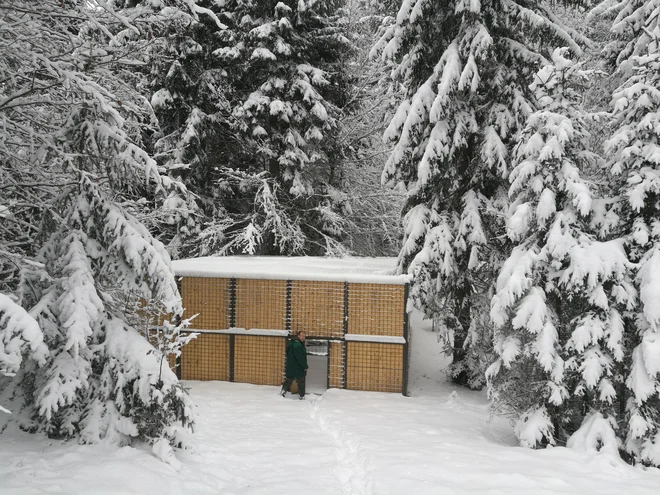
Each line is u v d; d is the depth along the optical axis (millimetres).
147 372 7141
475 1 11461
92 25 7352
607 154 8758
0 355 4984
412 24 12500
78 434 7051
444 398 11891
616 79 15648
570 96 9195
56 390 6535
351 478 6812
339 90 21000
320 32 19688
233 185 20328
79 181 7387
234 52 17781
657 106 8359
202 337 12289
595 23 20156
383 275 11906
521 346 8883
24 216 8438
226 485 6418
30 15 6980
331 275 11859
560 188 8648
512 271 8820
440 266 12273
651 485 6652
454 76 11773
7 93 7637
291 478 6641
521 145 9172
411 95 13969
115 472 6090
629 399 8070
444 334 13312
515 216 8742
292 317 12039
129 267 7535
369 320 11828
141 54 8312
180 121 18781
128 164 7266
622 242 8430
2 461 6121
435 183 13078
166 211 11422
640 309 8320
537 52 12664
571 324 8703
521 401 9195
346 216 21625
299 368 11062
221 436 8281
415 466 6941
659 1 14133
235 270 12328
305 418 9625
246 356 12172
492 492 6188
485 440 8789
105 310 7656
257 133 17844
